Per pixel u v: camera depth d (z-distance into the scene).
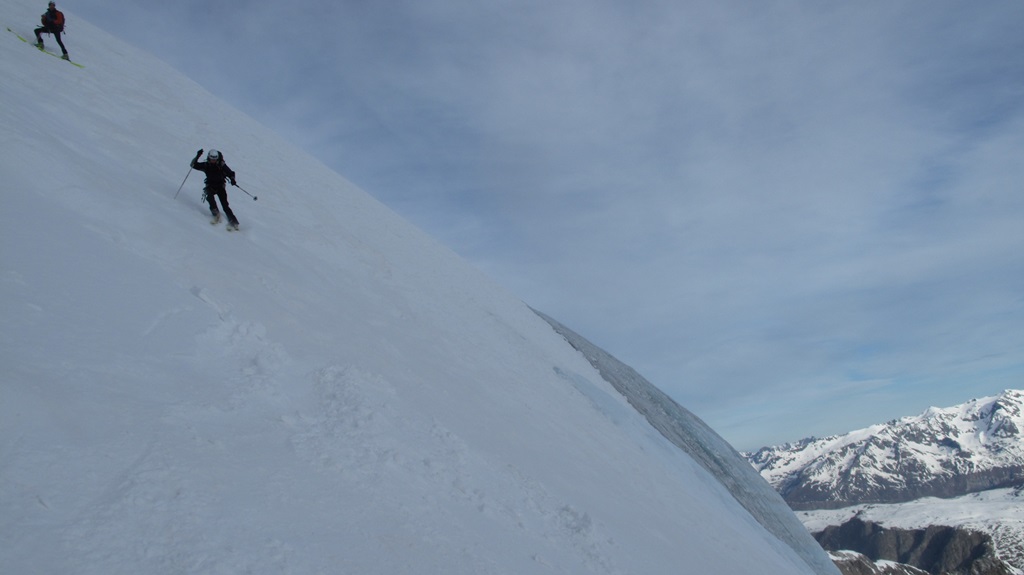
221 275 8.14
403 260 18.05
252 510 4.27
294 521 4.39
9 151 7.10
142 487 3.95
